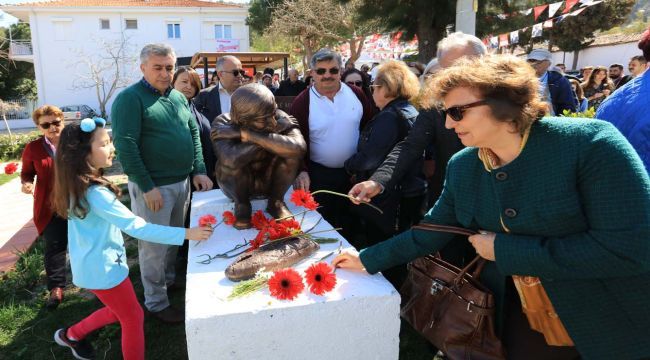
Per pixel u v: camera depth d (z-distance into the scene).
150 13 28.22
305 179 2.66
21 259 4.26
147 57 2.75
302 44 24.14
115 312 2.30
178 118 2.96
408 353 2.70
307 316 1.58
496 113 1.28
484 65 1.29
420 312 1.75
